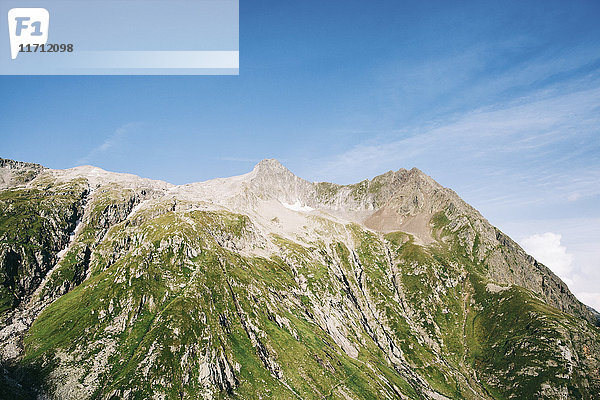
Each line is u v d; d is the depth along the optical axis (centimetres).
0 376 11962
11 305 16175
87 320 14912
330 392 15012
